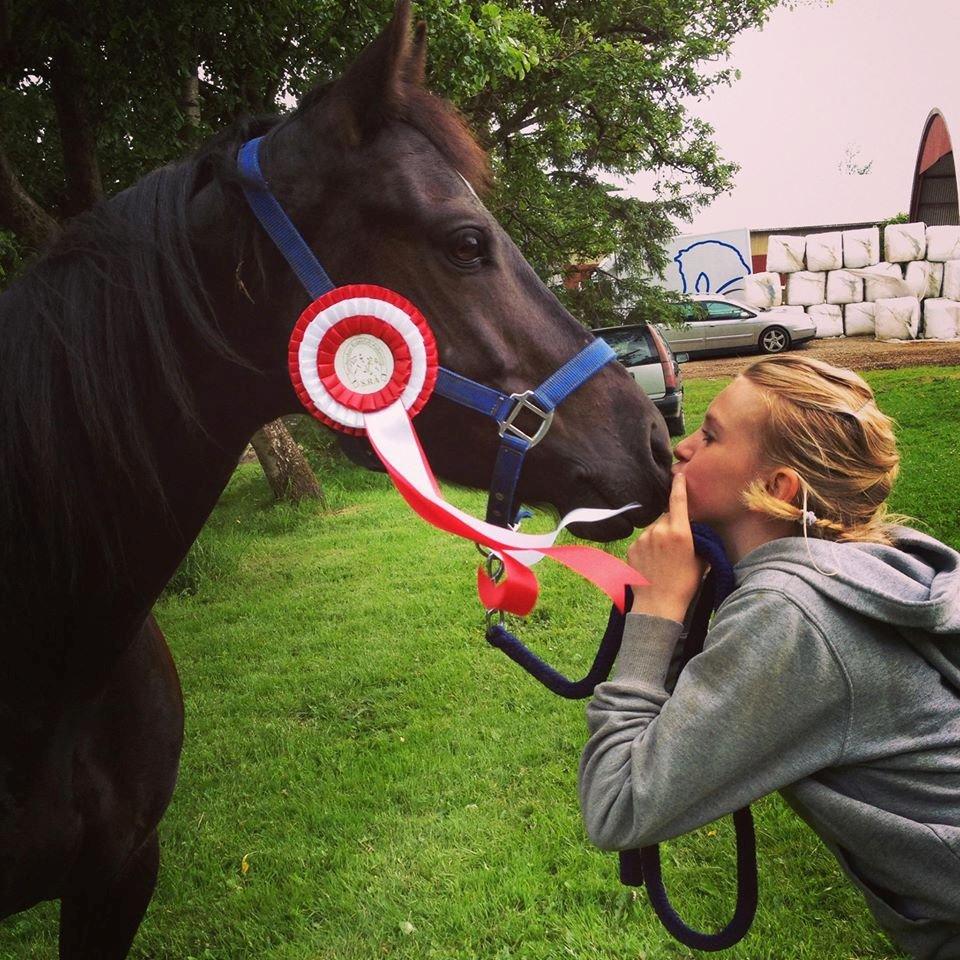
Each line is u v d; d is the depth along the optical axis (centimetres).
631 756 99
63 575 123
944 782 93
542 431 129
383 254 125
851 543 104
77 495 121
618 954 212
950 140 1769
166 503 123
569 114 1046
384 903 238
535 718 335
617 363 137
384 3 494
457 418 130
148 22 480
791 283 1616
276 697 385
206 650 452
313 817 285
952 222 1956
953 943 94
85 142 553
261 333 130
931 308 1445
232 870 264
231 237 125
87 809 140
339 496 812
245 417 136
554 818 270
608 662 117
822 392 105
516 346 129
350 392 121
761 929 213
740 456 109
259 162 126
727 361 1483
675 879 235
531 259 1060
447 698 363
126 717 146
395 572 555
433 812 282
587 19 1068
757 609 95
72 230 126
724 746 93
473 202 127
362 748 330
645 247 1165
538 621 435
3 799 128
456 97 523
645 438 133
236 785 312
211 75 579
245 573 594
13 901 136
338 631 458
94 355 118
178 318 124
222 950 230
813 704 92
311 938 230
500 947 219
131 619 132
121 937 160
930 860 90
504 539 115
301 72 546
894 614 92
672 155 1164
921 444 651
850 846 95
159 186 128
